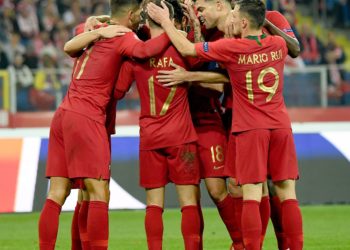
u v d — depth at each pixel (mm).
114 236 30469
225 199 22250
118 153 36875
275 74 20219
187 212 20922
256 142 20000
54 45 62250
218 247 27469
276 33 21250
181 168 20875
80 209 21922
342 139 37906
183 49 20047
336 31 65938
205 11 21703
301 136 37906
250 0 20203
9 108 52969
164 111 20797
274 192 23016
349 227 32000
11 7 63094
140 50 20203
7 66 60438
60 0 64500
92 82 20562
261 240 22203
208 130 22094
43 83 53625
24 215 37406
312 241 28625
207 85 21859
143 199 36156
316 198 37125
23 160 36500
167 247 27484
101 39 20625
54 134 20984
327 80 55344
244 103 20234
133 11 21078
